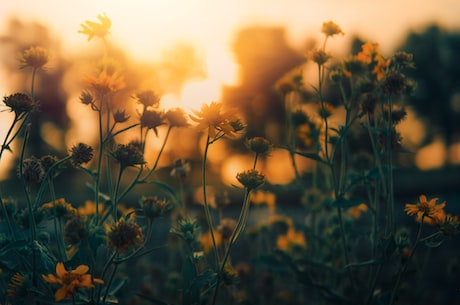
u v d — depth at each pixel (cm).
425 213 259
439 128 3894
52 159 260
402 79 297
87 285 204
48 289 235
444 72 3759
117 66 290
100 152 256
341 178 316
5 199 279
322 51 321
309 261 334
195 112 231
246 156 2486
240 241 669
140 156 251
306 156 313
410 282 491
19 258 256
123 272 397
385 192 301
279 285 448
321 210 407
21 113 245
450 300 447
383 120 308
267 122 2667
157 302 253
